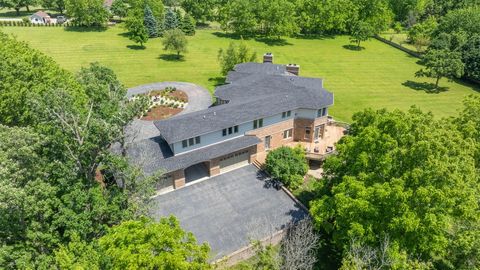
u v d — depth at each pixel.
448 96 70.56
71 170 26.86
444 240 23.77
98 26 117.56
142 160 34.69
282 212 36.53
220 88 52.53
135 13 106.06
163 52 92.88
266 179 41.72
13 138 23.52
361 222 25.38
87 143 27.33
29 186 23.16
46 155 27.05
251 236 32.31
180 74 77.00
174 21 112.25
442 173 23.30
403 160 25.92
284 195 39.25
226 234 33.53
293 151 42.00
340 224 26.69
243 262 31.00
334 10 116.19
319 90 50.44
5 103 36.56
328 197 29.34
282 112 45.81
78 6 110.75
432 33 101.50
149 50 94.31
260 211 36.66
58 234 24.47
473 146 28.97
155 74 76.44
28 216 23.66
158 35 108.94
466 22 95.94
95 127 28.06
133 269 17.75
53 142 26.78
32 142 24.94
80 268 18.02
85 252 20.61
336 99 67.31
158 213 35.84
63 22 122.12
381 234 24.83
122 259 18.20
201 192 39.28
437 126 29.25
